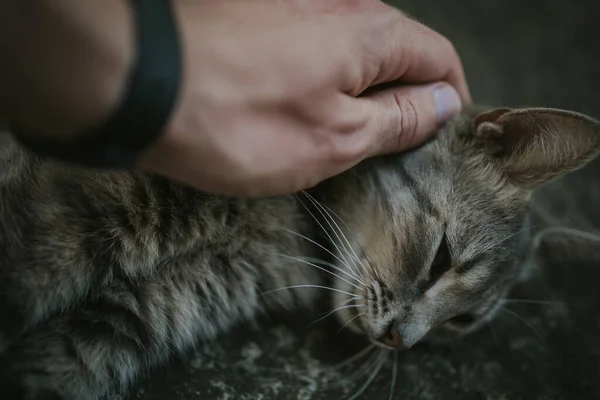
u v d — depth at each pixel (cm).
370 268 35
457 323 37
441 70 34
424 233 35
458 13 59
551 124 34
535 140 35
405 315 34
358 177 36
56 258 30
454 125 36
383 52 30
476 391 35
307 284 37
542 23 60
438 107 34
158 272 33
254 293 36
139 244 32
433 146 35
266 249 36
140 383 33
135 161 24
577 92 54
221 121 25
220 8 27
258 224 35
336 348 36
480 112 36
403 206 35
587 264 43
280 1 28
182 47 23
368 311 35
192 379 33
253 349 35
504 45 57
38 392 30
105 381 32
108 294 32
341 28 28
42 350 31
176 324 33
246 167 26
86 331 31
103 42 22
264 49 26
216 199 33
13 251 30
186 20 26
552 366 37
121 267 32
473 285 36
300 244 36
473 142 36
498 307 38
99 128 23
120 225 31
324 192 36
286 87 27
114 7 23
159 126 23
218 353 35
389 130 31
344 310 36
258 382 33
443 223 35
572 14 60
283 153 27
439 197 35
